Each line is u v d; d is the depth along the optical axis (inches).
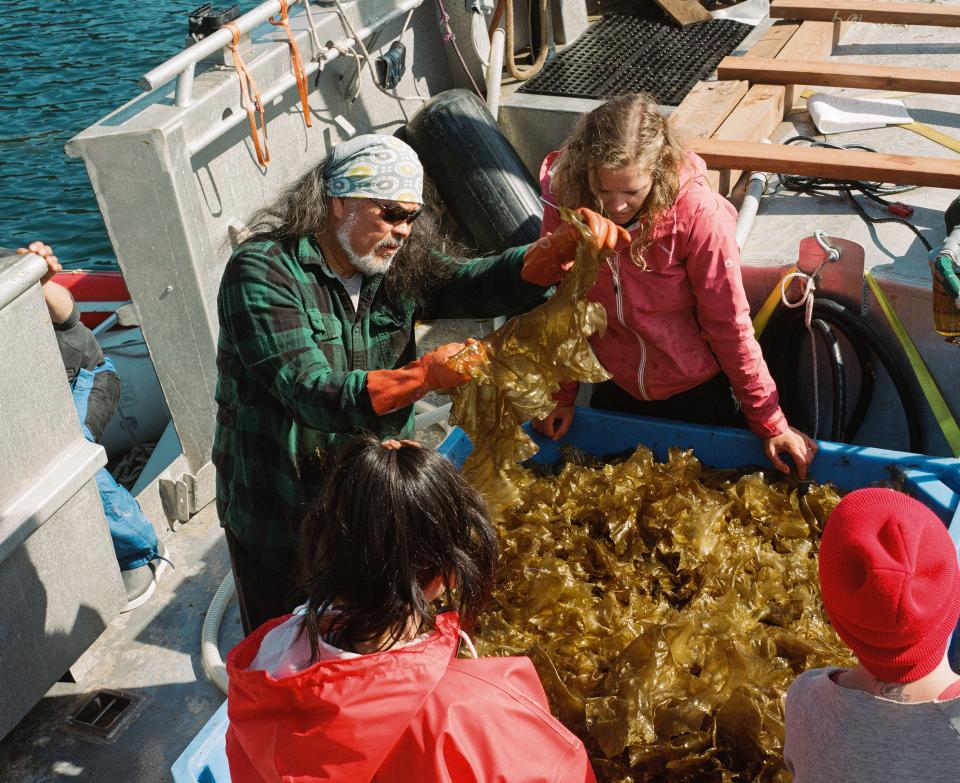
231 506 97.3
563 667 81.5
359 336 92.2
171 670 123.2
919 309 116.1
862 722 54.6
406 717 51.3
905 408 121.7
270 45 158.9
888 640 52.6
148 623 130.6
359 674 51.0
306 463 92.5
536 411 81.1
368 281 90.8
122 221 135.6
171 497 145.9
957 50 185.8
